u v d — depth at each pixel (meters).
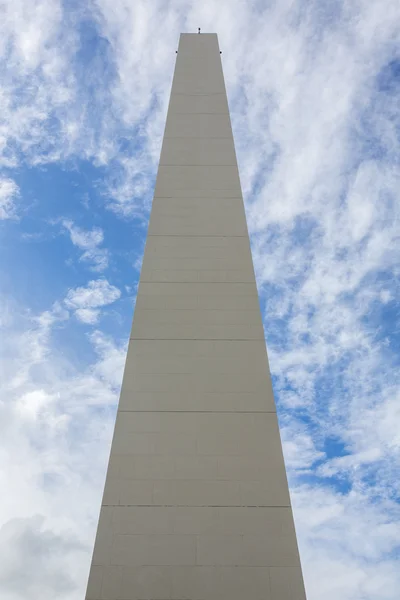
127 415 11.92
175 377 12.59
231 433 11.71
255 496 10.82
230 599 9.63
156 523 10.45
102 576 9.80
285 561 10.03
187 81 20.31
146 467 11.17
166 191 16.45
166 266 14.70
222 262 14.84
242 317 13.72
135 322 13.55
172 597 9.62
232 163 17.28
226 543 10.23
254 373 12.68
